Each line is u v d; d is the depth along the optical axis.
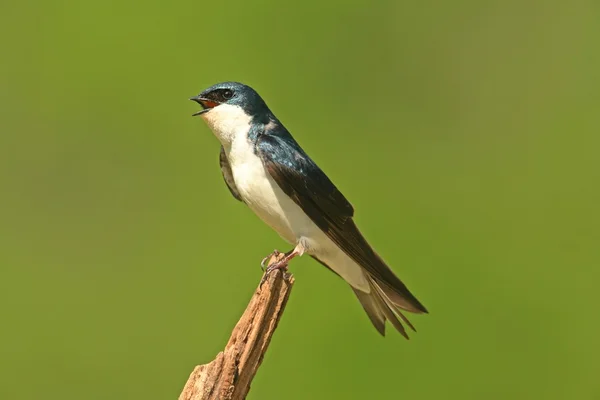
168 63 13.84
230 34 14.02
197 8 14.06
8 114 13.98
